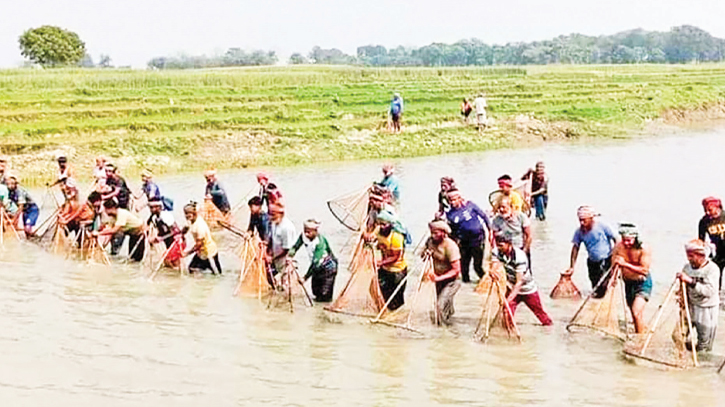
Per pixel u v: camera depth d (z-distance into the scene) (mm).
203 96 51656
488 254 17406
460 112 50500
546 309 16250
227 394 12359
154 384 12719
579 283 18344
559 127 50062
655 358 13289
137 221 20297
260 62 178000
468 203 17594
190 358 13828
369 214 19016
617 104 58156
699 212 26672
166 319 15906
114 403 12000
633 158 41062
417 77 72438
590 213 16016
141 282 18562
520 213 16953
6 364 13438
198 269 19312
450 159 40531
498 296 14703
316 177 34562
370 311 15859
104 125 40469
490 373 13102
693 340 13203
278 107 49250
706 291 13430
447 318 15297
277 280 17312
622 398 12094
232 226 21359
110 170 22453
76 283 18453
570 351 13992
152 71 65750
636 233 14289
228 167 37219
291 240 17172
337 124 44719
